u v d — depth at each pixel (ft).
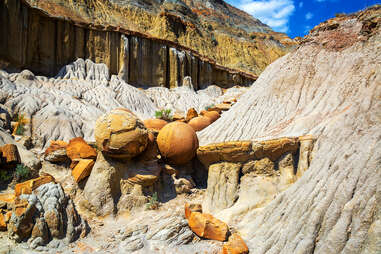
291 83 44.11
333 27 46.37
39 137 47.60
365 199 17.62
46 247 21.68
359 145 21.25
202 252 22.75
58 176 35.01
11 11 70.18
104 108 70.85
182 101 98.27
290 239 20.12
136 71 98.89
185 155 36.96
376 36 38.45
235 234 23.80
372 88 25.95
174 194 34.76
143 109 82.53
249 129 43.21
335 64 41.04
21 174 30.68
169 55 109.81
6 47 69.31
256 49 199.41
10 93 53.52
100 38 91.25
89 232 25.25
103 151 30.27
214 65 129.70
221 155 32.76
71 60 86.02
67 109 58.85
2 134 36.32
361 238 16.57
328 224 18.70
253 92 50.11
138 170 31.91
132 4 158.92
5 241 21.01
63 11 115.75
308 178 23.48
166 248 22.88
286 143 29.32
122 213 29.19
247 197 29.89
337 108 33.99
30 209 22.02
